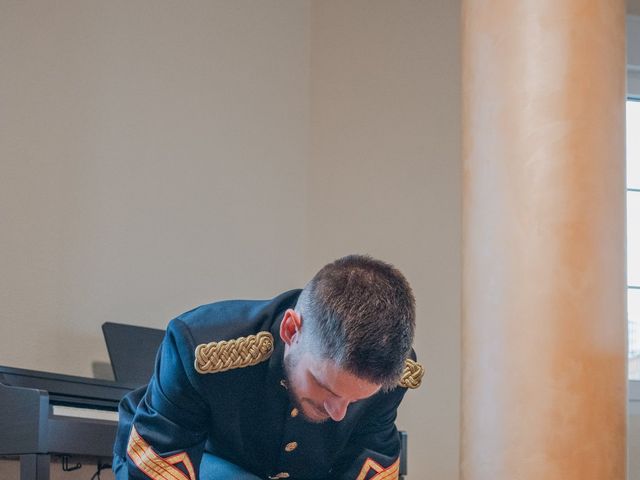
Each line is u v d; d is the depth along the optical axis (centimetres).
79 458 354
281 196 471
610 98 307
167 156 435
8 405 291
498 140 308
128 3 430
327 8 494
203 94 451
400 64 489
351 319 185
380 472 226
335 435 217
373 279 191
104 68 419
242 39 467
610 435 293
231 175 455
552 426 291
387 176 481
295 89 483
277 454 220
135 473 207
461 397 312
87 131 411
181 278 434
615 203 304
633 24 514
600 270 298
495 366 300
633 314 506
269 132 471
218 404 208
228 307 215
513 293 299
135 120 427
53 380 321
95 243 407
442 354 467
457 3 496
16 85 392
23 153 391
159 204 430
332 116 486
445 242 477
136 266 420
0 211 383
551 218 299
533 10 307
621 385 298
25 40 396
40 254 391
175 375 206
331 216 478
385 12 493
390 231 477
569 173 300
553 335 295
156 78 436
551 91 304
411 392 460
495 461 296
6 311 380
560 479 289
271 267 464
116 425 306
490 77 312
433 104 488
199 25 453
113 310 410
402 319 188
